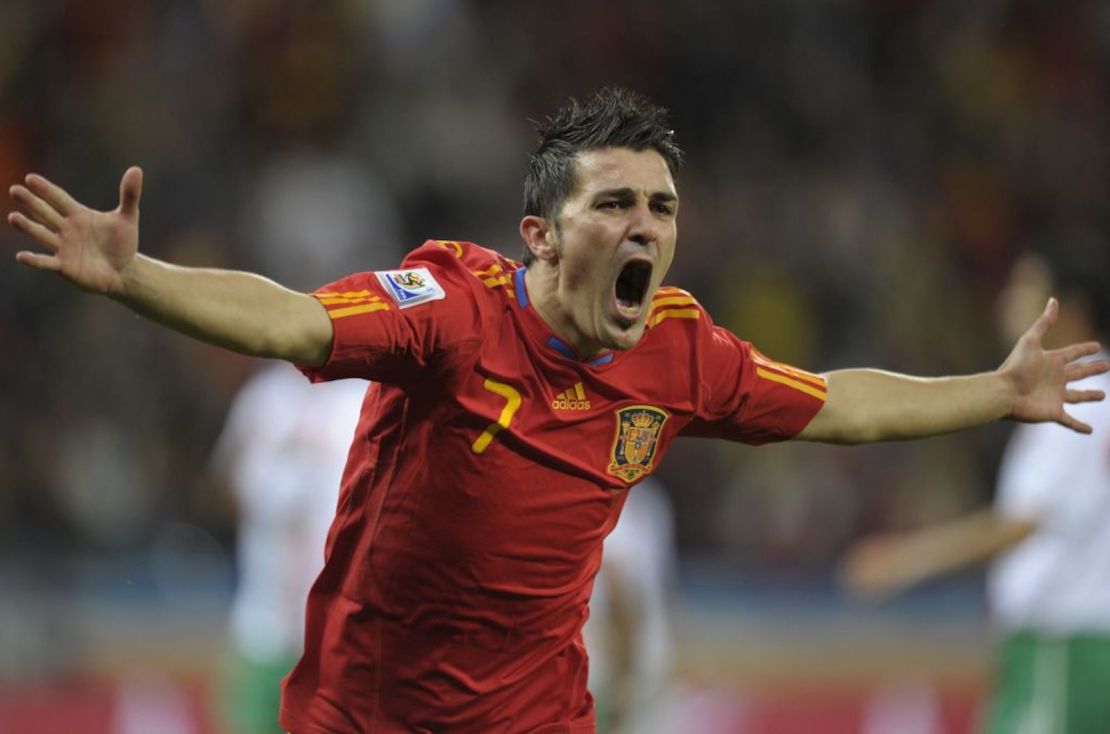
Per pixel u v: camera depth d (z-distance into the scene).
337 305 10.91
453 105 44.16
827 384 13.15
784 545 36.59
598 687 21.41
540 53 46.53
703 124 46.66
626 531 21.06
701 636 32.06
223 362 36.44
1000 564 20.73
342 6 45.00
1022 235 47.59
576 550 12.17
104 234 10.07
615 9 47.38
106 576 30.69
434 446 11.62
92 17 43.22
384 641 12.26
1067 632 19.44
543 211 11.78
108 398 35.72
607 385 11.93
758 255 43.44
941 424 13.32
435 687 12.31
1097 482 19.25
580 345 11.88
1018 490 19.64
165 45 43.53
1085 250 20.41
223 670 29.27
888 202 46.31
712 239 43.28
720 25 47.66
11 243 37.91
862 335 43.16
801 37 48.19
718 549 36.69
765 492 36.97
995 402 13.47
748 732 29.19
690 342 12.44
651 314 12.37
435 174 42.91
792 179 45.53
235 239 40.41
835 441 13.24
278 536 21.95
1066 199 48.75
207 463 35.69
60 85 42.22
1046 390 13.65
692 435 12.91
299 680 12.81
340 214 41.34
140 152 41.03
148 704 28.28
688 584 33.62
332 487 21.61
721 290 42.47
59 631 29.22
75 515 34.25
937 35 49.88
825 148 46.88
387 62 44.56
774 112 46.97
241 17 44.16
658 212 11.74
